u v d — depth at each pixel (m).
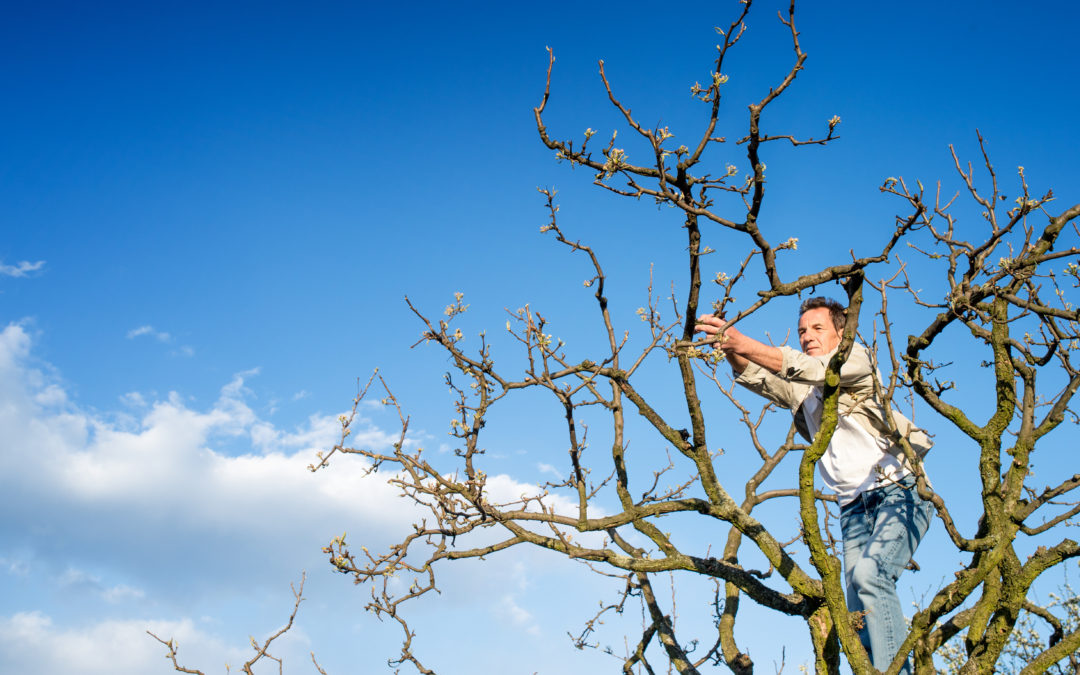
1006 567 3.88
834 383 3.59
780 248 3.54
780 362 3.77
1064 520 3.92
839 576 3.59
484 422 4.15
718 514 3.92
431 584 4.83
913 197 3.51
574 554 4.19
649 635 5.59
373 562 4.36
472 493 4.05
